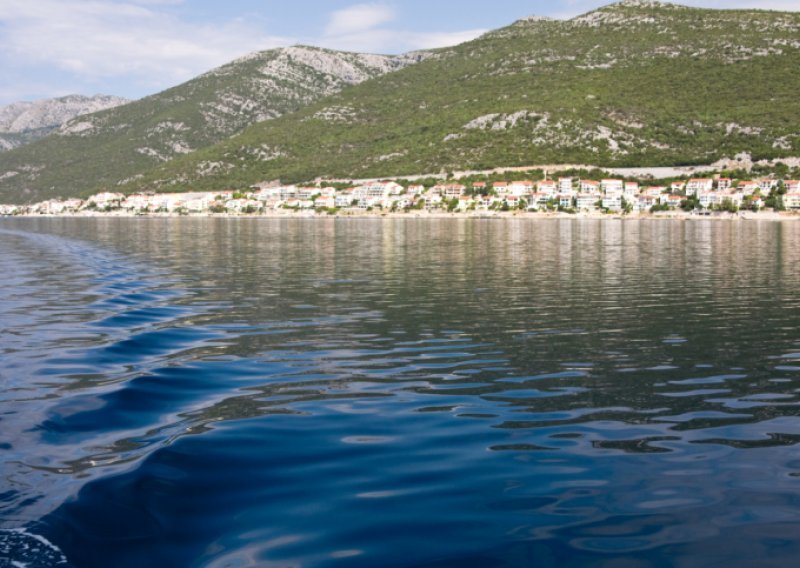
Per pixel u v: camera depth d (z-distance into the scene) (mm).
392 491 8281
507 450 9867
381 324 21906
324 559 6625
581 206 175125
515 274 38469
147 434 10477
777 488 8539
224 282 34406
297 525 7344
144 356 16703
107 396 12672
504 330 20844
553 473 8953
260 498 8039
